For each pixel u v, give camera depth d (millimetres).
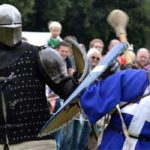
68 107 5457
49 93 9008
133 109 5387
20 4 39188
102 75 5508
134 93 5387
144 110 5363
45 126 5430
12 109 5668
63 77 5824
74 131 9023
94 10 45625
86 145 8945
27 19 40281
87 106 5359
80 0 45250
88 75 5453
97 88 5398
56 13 43781
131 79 5414
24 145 5691
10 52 5785
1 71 5719
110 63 5395
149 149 5379
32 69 5777
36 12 43344
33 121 5723
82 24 45625
